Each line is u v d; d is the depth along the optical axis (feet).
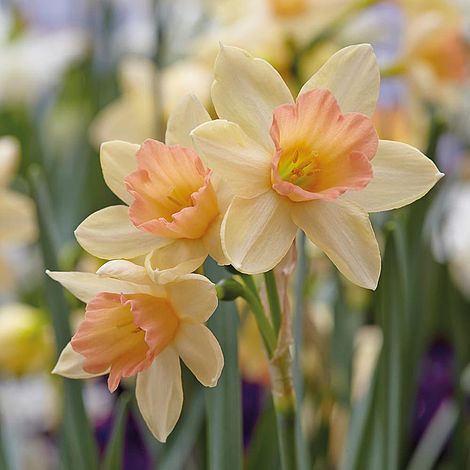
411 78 2.38
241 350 2.27
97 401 2.78
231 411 1.74
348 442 1.97
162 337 1.58
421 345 2.06
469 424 2.28
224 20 2.57
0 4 3.50
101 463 2.54
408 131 2.38
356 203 1.58
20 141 3.21
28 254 3.05
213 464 1.75
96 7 3.20
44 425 2.84
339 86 1.59
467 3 2.53
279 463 1.99
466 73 2.47
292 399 1.65
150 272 1.56
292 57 2.36
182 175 1.58
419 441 2.48
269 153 1.58
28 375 2.54
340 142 1.58
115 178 1.62
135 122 2.57
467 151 2.53
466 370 2.27
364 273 1.57
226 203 1.58
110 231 1.60
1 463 2.10
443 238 2.36
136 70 2.59
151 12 2.51
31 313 2.46
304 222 1.57
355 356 2.19
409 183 1.58
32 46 3.27
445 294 2.55
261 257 1.56
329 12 2.39
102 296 1.58
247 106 1.59
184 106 1.61
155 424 1.61
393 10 2.66
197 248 1.58
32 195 1.94
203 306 1.57
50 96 3.29
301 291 1.80
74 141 3.14
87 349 1.59
